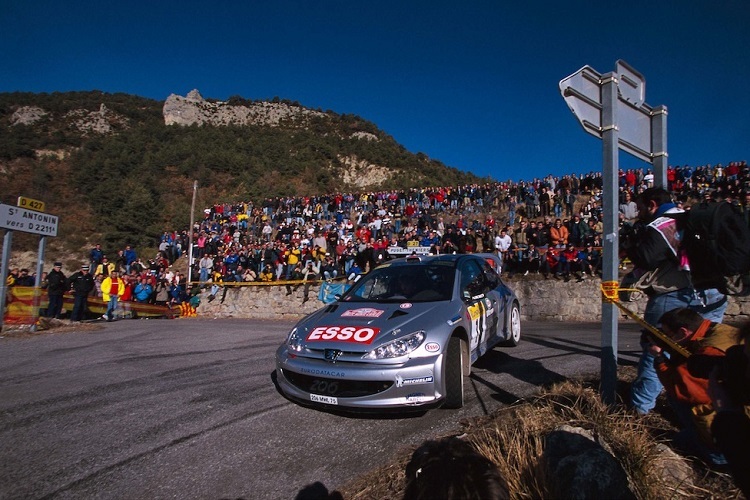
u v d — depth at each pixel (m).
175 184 58.78
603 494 2.39
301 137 94.38
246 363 6.85
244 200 53.50
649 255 3.15
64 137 73.62
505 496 1.47
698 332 2.77
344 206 29.33
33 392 5.46
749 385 2.04
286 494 3.04
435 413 4.25
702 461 2.92
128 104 111.00
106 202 43.81
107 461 3.55
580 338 8.20
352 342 4.18
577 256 13.73
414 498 1.51
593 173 22.05
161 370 6.51
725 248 2.92
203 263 20.95
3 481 3.26
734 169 17.75
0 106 89.12
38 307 11.95
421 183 72.38
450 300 4.98
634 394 3.51
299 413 4.43
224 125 104.88
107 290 15.68
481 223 22.02
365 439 3.79
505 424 3.52
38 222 11.86
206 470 3.38
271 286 18.17
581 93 3.41
